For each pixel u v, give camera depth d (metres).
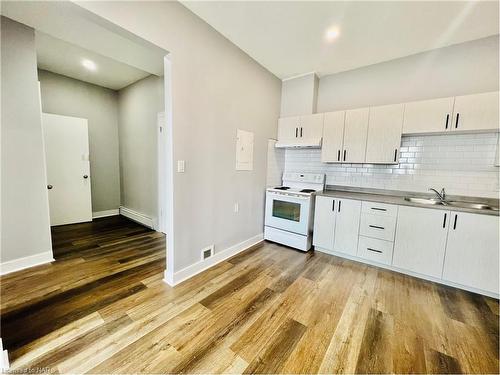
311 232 3.12
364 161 2.81
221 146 2.57
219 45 2.37
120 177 4.75
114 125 4.58
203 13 2.07
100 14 1.45
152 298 1.91
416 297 2.03
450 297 2.04
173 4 1.88
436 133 2.50
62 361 1.28
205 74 2.25
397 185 2.88
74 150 3.95
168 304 1.84
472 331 1.62
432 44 2.52
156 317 1.68
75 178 4.00
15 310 1.70
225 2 1.93
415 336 1.56
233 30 2.32
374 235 2.58
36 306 1.75
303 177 3.50
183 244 2.22
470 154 2.45
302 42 2.53
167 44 1.86
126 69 3.47
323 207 2.94
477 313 1.82
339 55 2.80
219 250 2.70
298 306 1.86
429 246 2.28
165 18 1.83
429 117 2.41
